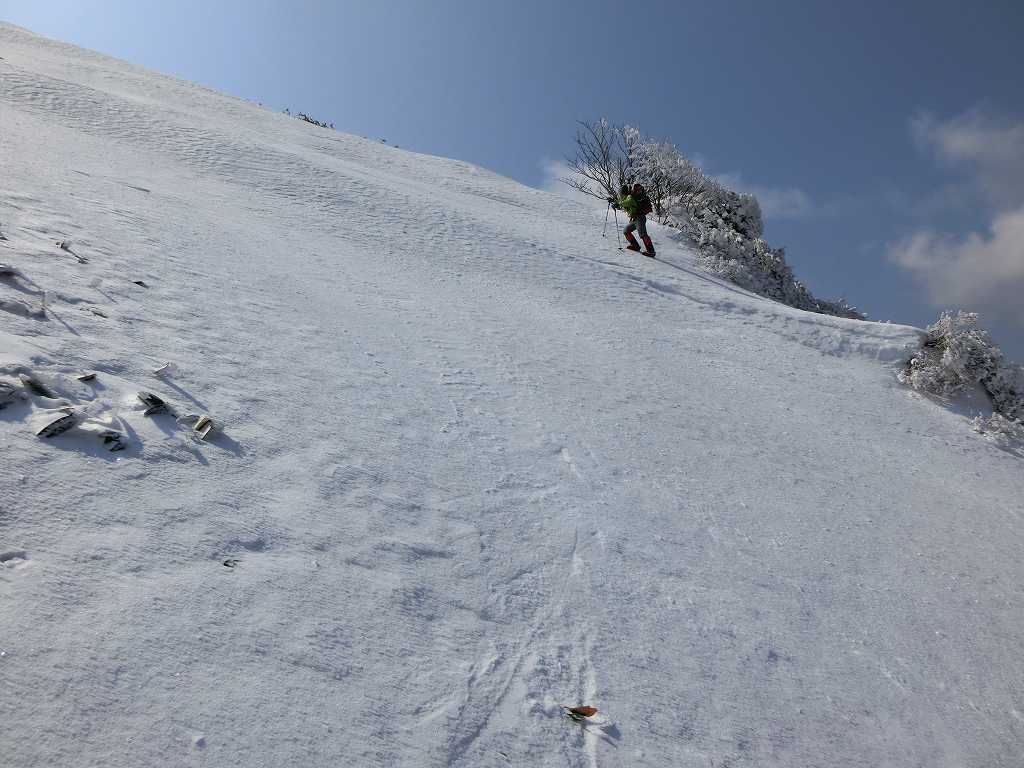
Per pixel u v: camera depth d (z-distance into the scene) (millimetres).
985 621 4602
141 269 5031
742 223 20000
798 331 11570
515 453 4703
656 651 3143
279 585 2520
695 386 8102
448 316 7684
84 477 2574
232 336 4594
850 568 4758
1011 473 8250
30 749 1605
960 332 10797
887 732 3225
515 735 2357
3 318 3385
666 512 4656
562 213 17938
